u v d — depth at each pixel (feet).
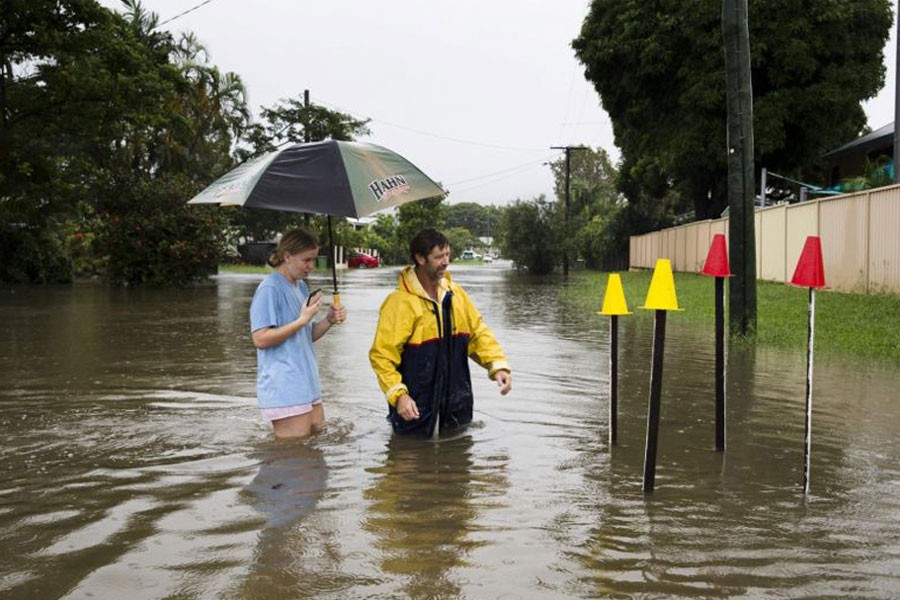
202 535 11.32
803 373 26.21
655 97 102.78
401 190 17.16
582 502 12.84
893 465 15.23
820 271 13.38
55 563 10.37
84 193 91.71
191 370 27.09
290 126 152.66
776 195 111.96
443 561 10.37
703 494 13.32
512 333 39.86
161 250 89.45
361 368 27.63
